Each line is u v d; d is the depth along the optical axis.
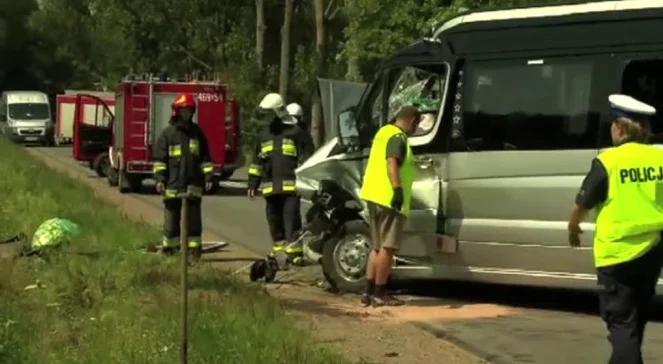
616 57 13.16
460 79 14.38
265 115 17.47
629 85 13.05
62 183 31.02
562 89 13.55
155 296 12.48
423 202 14.59
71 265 14.54
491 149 14.03
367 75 38.47
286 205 17.20
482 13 14.45
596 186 9.11
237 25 69.69
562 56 13.55
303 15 67.81
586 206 9.18
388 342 11.74
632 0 13.27
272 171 17.22
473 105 14.23
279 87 57.53
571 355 11.52
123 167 36.56
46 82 125.25
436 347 11.66
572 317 13.77
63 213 21.58
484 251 14.16
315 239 15.52
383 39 33.75
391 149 13.67
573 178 13.36
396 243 13.96
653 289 9.30
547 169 13.55
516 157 13.80
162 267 15.00
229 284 13.95
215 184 37.03
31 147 79.44
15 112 80.69
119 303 12.11
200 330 10.55
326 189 15.47
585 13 13.53
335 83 16.72
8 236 18.97
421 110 14.74
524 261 13.85
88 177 44.78
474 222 14.18
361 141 15.42
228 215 28.36
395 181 13.63
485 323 13.27
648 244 8.96
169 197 17.20
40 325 11.04
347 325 12.56
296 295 14.84
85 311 11.84
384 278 14.08
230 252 19.92
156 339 10.18
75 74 126.38
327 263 15.25
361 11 34.44
